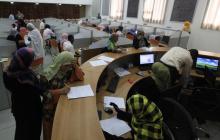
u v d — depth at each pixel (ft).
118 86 8.92
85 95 5.57
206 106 8.32
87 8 41.19
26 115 5.64
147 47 12.56
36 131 6.07
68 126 4.26
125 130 5.68
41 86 5.70
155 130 4.87
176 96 7.47
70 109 4.89
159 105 5.49
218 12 20.70
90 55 10.18
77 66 6.49
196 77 11.00
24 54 5.25
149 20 28.32
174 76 8.83
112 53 10.24
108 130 5.61
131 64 11.51
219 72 11.18
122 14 32.76
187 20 23.77
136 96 5.03
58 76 6.02
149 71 11.14
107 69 9.06
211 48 22.11
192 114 8.47
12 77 5.21
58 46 15.39
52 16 37.78
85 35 15.83
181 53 8.94
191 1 22.85
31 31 15.07
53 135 3.97
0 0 30.22
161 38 18.53
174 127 4.85
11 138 8.07
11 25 22.17
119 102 7.30
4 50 12.35
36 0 33.42
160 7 26.40
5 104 9.96
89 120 4.52
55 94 5.54
